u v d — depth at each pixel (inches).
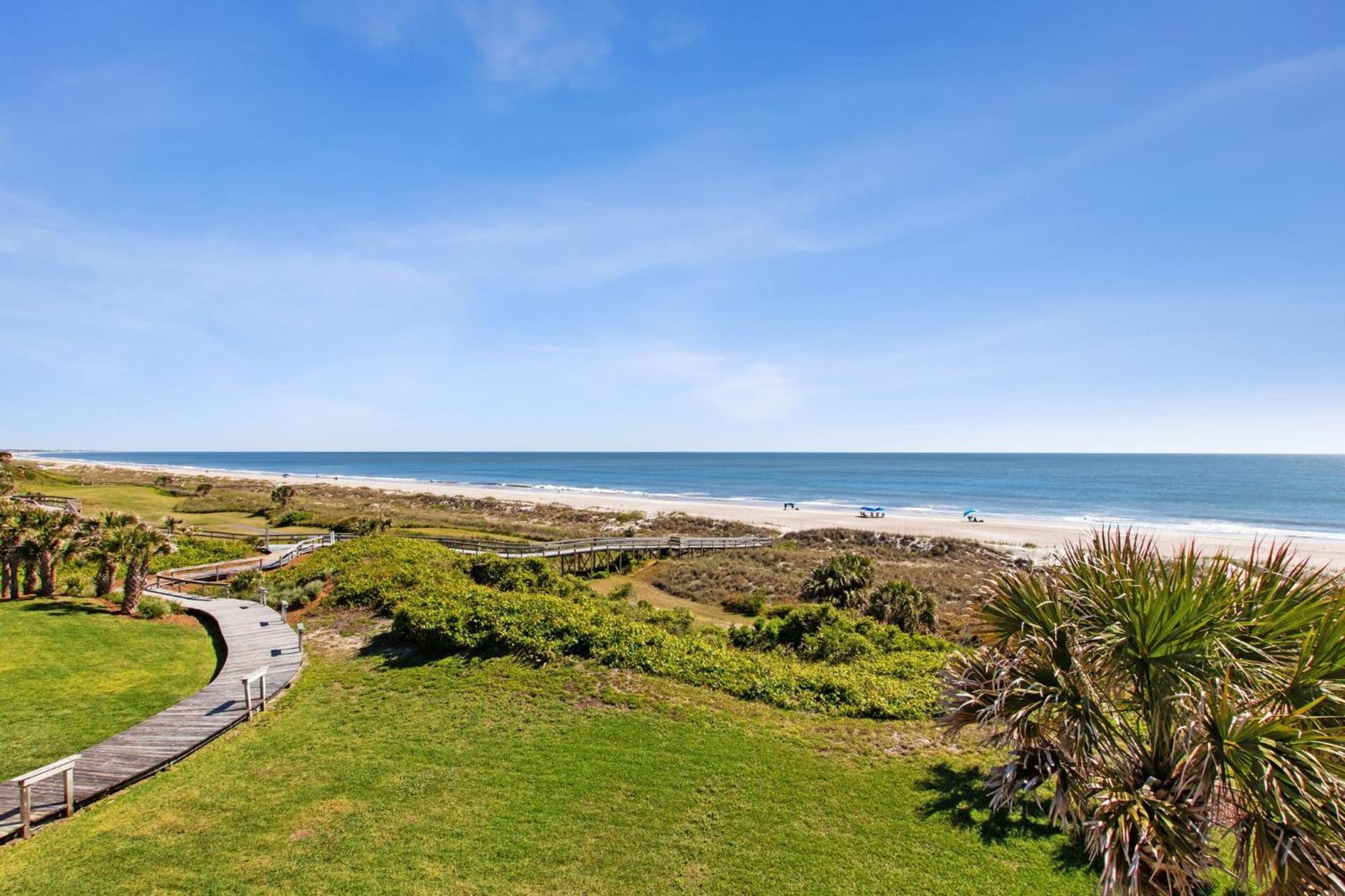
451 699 452.1
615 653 514.6
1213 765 176.6
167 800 321.7
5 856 273.3
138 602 693.3
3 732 392.8
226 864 271.9
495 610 577.0
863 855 287.1
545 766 358.9
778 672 505.0
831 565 1031.6
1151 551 218.7
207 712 422.9
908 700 465.4
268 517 1793.8
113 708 438.6
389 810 315.0
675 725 414.9
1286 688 178.7
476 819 308.2
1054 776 209.2
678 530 2073.1
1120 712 213.8
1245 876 176.7
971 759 380.2
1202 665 193.9
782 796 333.7
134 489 2330.2
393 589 725.9
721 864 279.6
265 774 348.5
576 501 3063.5
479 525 2050.9
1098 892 263.6
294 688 478.3
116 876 262.5
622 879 269.3
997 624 240.2
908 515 2620.6
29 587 760.3
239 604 730.2
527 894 259.3
